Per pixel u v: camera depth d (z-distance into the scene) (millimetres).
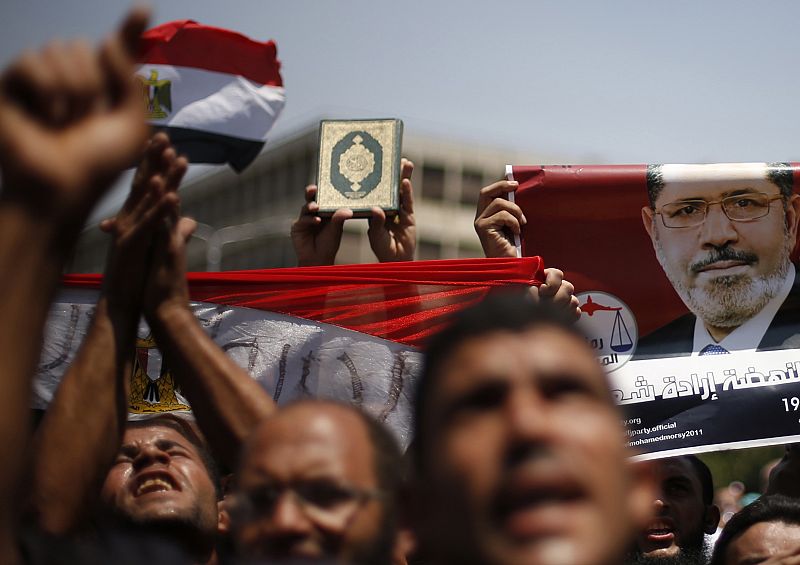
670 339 4379
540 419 1227
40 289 1210
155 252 2078
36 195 1196
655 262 4418
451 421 1275
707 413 4305
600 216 4449
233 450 2035
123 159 1231
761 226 4395
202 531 3043
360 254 50344
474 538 1206
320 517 1725
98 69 1238
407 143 52656
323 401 1871
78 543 1597
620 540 1208
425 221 52750
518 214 4449
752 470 16625
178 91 3680
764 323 4355
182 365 2062
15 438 1212
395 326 3832
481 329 1323
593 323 4402
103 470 1964
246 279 3848
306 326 3836
